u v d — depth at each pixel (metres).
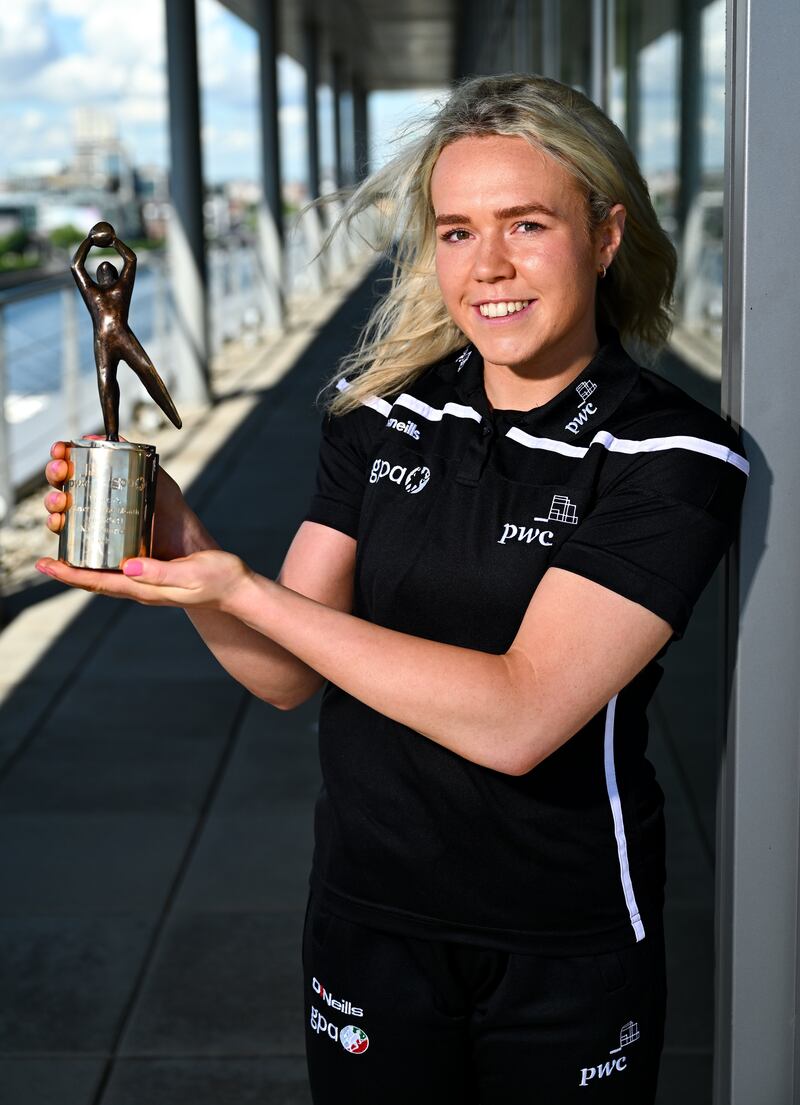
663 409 1.36
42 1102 2.34
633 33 3.69
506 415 1.42
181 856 3.22
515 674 1.27
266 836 3.32
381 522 1.45
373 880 1.45
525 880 1.40
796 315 1.40
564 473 1.36
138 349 1.28
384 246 1.56
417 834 1.41
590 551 1.29
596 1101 1.44
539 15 6.66
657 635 1.28
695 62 2.86
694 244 2.89
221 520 6.48
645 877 1.44
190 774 3.71
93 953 2.80
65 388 7.38
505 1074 1.45
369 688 1.26
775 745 1.49
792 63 1.36
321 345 13.04
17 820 3.43
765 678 1.47
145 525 1.24
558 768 1.38
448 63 27.88
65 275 6.91
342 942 1.47
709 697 3.07
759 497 1.43
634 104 3.69
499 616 1.37
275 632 1.25
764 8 1.35
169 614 5.16
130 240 32.22
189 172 9.41
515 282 1.36
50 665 4.62
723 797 1.55
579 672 1.27
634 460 1.33
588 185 1.35
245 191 48.12
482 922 1.41
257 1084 2.39
